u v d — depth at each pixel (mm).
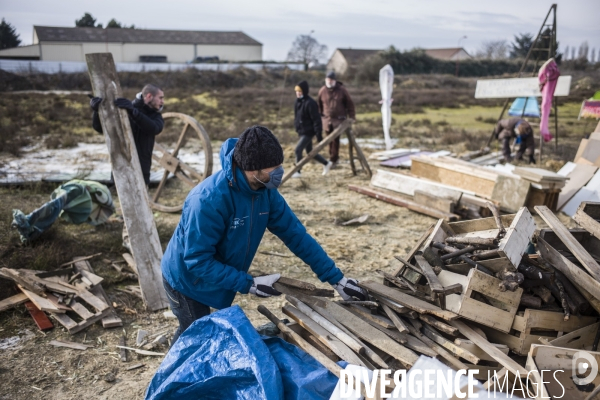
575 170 7863
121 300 4699
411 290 3146
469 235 3543
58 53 62844
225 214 2570
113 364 3752
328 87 10047
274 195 2801
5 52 62000
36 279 4566
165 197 8102
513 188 7004
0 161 10734
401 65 55531
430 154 11312
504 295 2859
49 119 18906
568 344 2852
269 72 44562
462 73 57406
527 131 10727
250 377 2389
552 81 10609
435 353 2668
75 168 10141
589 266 2943
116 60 66375
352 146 9641
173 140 14414
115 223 6422
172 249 2758
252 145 2391
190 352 2594
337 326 2822
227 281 2598
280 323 2916
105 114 4656
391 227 6906
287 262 5645
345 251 5918
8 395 3357
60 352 3869
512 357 2928
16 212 5270
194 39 70625
